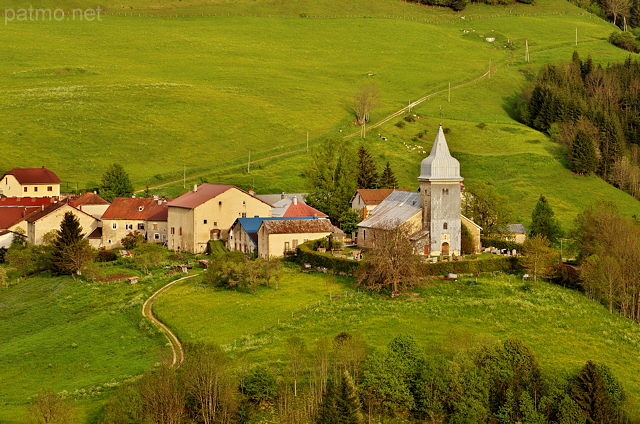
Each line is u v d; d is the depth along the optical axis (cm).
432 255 14250
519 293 12231
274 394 8419
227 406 8056
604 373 8600
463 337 9706
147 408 7869
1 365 10344
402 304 11556
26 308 12875
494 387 8594
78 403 8600
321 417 7900
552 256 13150
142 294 12812
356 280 12625
